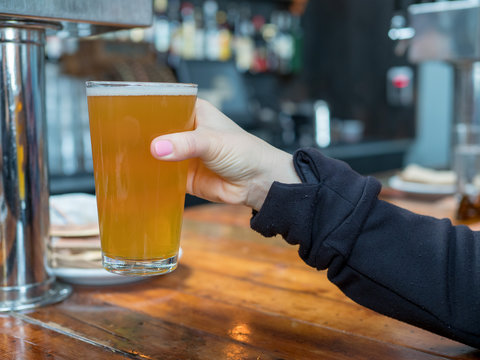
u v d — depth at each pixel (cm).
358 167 332
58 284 78
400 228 56
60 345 59
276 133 373
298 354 57
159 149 52
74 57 254
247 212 136
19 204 69
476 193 127
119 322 65
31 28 68
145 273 55
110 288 78
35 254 71
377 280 55
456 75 198
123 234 55
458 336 54
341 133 389
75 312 68
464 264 55
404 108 377
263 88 421
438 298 54
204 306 71
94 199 97
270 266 88
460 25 146
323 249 57
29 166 70
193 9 355
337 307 71
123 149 53
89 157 256
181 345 59
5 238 69
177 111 54
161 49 328
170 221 56
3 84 67
